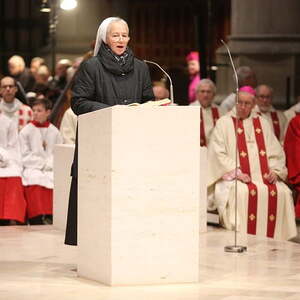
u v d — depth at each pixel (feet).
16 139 77.41
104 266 43.86
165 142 43.19
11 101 84.74
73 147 65.92
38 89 100.01
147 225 43.32
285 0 104.17
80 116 46.06
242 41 104.63
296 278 47.16
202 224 67.26
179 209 43.70
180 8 151.23
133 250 43.29
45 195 77.30
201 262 52.29
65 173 67.36
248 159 73.31
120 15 149.07
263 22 104.53
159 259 43.73
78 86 47.47
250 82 86.79
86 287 43.39
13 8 161.48
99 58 47.62
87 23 147.23
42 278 46.24
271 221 71.36
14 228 69.26
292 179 75.97
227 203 70.64
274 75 104.63
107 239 43.32
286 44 104.17
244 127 73.92
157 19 151.74
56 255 54.49
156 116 42.96
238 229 70.23
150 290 42.60
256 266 51.03
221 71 105.40
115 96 47.42
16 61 109.60
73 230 48.24
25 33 160.15
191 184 43.70
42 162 78.48
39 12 156.25
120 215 42.88
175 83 110.32
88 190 45.19
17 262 51.67
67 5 91.15
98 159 43.91
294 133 76.28
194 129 43.52
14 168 75.15
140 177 42.96
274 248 58.49
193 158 43.62
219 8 140.46
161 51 151.84
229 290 43.29
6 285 44.32
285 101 104.17
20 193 74.90
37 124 79.00
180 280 44.27
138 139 42.80
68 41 146.61
